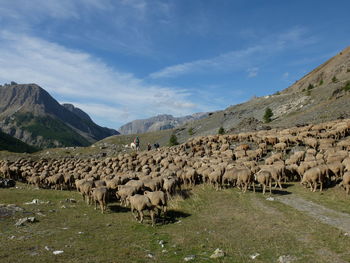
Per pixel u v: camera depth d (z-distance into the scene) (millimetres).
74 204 27000
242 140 54344
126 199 24203
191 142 61031
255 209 21656
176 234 17594
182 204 24922
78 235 17594
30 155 86312
